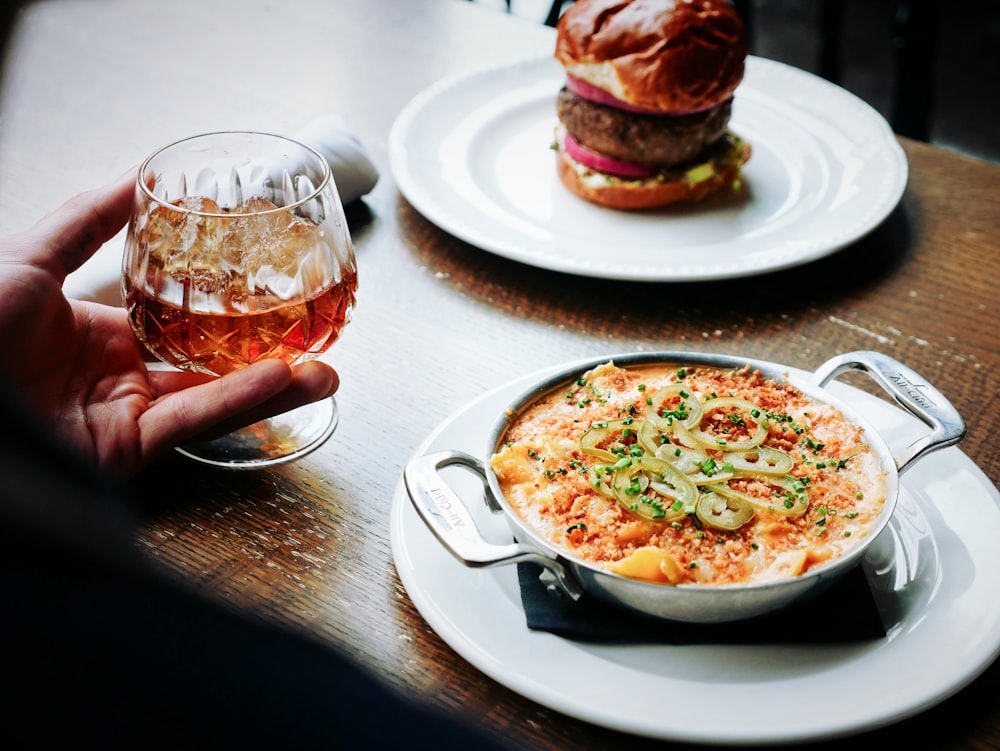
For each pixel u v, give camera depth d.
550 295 0.70
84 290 0.61
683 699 0.48
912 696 0.48
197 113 0.84
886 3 2.04
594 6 0.79
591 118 0.77
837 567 0.49
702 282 0.71
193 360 0.56
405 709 0.36
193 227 0.54
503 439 0.55
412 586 0.51
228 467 0.58
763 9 2.02
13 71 0.89
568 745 0.48
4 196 0.75
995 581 0.51
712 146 0.79
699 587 0.48
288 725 0.30
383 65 0.91
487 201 0.77
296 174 0.60
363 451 0.59
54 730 0.24
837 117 0.84
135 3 0.98
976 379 0.63
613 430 0.54
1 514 0.23
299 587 0.53
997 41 1.95
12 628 0.23
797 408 0.56
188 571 0.54
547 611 0.50
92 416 0.54
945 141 1.66
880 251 0.73
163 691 0.26
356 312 0.67
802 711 0.47
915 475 0.56
